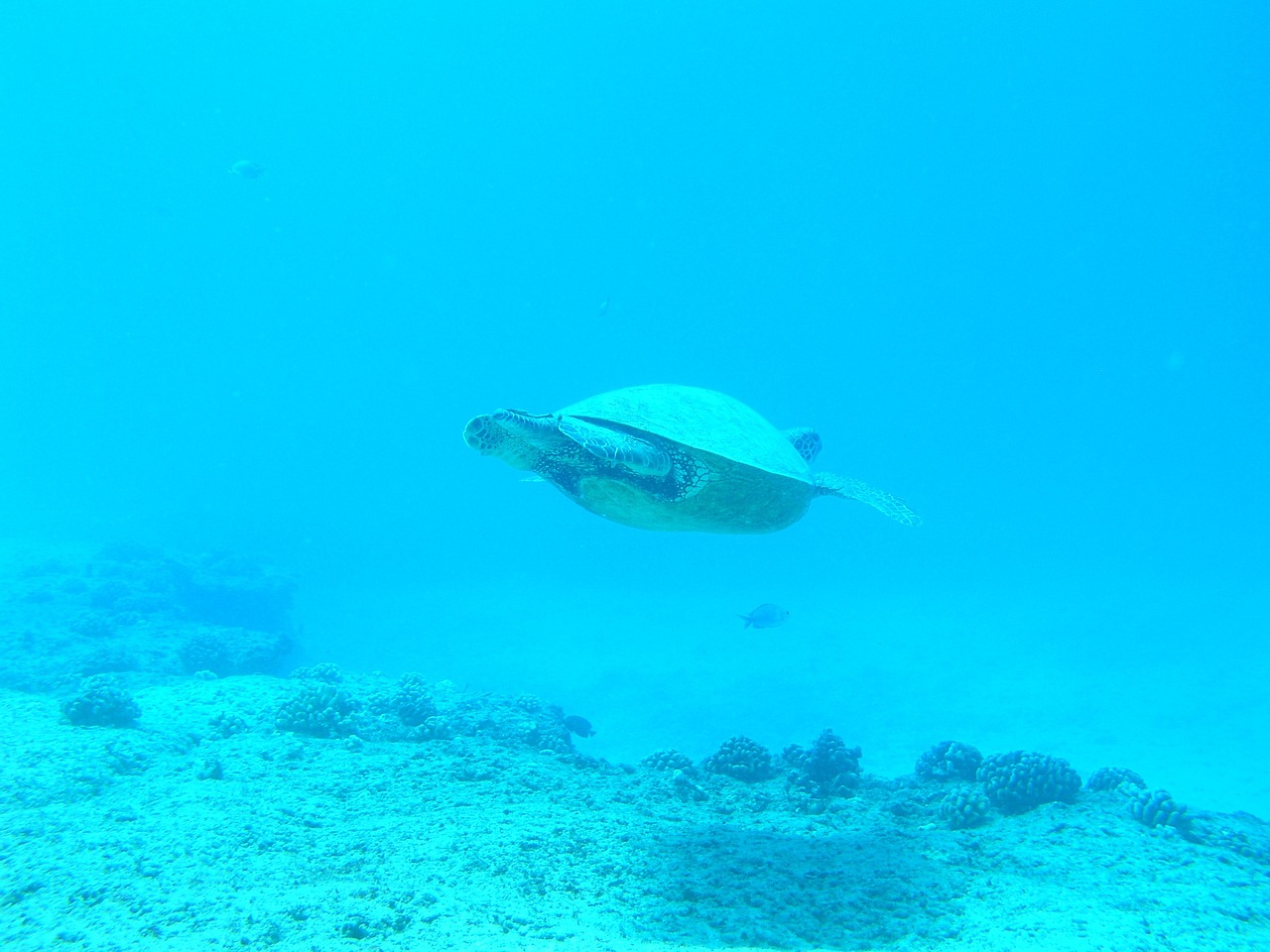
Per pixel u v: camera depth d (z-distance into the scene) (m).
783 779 10.13
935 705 20.31
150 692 11.43
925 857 6.52
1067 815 7.87
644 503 6.56
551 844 6.04
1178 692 19.69
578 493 7.02
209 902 4.44
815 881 5.77
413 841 5.88
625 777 9.23
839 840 7.02
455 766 8.69
